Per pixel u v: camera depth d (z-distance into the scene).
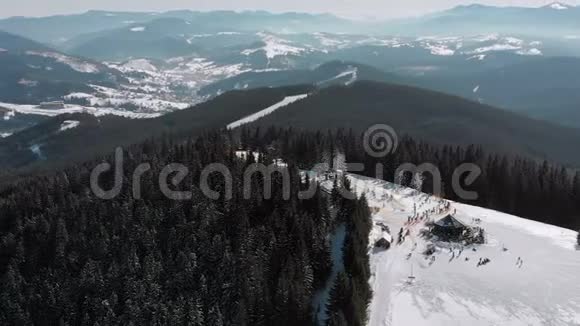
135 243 92.12
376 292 86.44
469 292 86.44
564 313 80.38
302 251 86.75
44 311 81.94
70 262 90.12
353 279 81.25
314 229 93.31
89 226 97.44
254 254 88.00
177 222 96.06
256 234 91.75
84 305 82.06
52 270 89.38
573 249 102.38
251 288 80.62
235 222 95.81
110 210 101.19
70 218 100.00
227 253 85.88
